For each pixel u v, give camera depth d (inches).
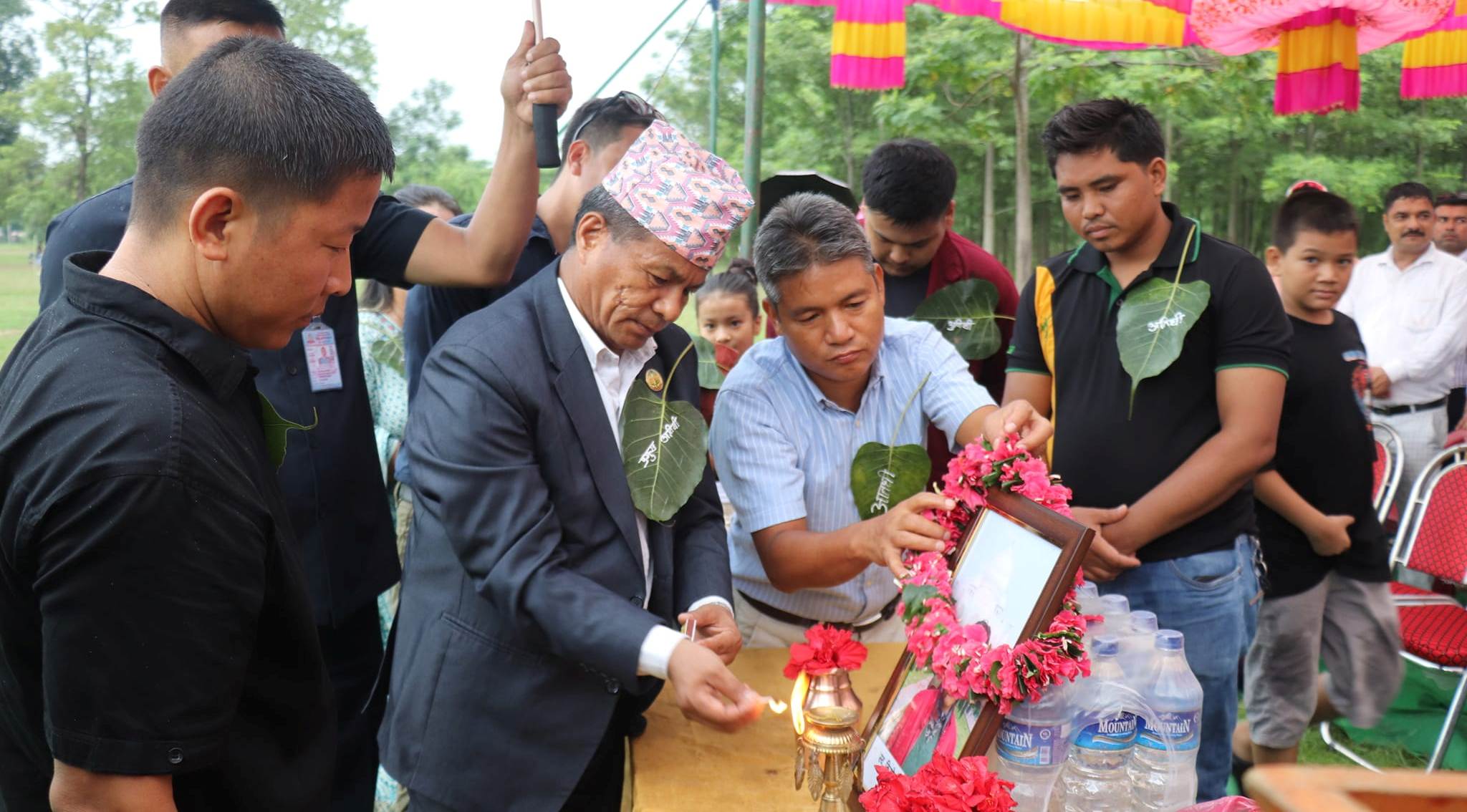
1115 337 91.4
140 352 43.7
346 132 45.6
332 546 84.0
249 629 45.2
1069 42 196.2
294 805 51.5
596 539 62.6
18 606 43.8
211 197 43.8
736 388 78.8
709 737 69.4
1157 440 89.2
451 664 61.5
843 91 530.9
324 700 53.4
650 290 59.9
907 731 60.2
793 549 71.9
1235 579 89.9
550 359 61.7
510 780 61.0
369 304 140.6
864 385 80.8
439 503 59.2
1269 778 24.4
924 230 116.0
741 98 519.2
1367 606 115.6
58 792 41.6
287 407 82.1
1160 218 89.6
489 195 76.9
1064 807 55.0
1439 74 189.3
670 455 64.4
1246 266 86.4
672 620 67.4
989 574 57.8
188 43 75.9
